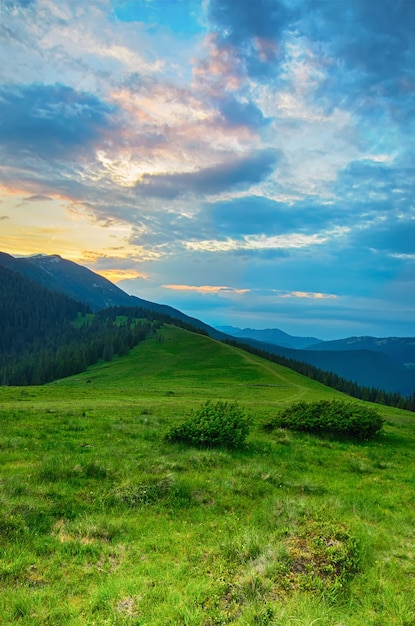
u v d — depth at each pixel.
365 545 7.25
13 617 5.18
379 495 11.45
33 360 177.00
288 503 9.34
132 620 5.05
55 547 7.11
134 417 23.16
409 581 6.32
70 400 36.34
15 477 10.02
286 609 5.07
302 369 143.75
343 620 5.07
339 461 15.66
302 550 6.69
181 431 16.50
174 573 6.32
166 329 187.38
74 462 11.78
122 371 102.56
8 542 7.07
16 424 18.83
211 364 102.19
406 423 31.08
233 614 5.12
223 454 14.54
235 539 7.32
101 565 6.68
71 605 5.49
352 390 138.12
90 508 8.91
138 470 11.58
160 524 8.48
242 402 41.28
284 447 17.27
